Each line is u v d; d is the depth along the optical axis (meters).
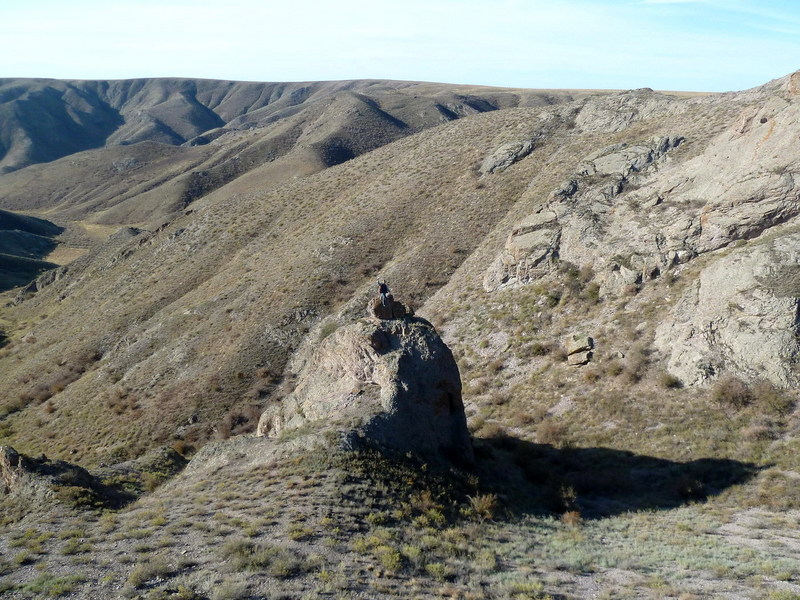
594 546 15.84
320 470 17.89
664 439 24.06
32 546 14.60
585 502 20.97
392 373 21.75
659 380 27.23
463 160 70.56
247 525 14.73
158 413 40.28
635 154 45.09
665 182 38.66
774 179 30.36
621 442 24.94
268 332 47.66
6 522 17.62
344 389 22.70
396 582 12.12
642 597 11.93
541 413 28.94
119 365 50.47
